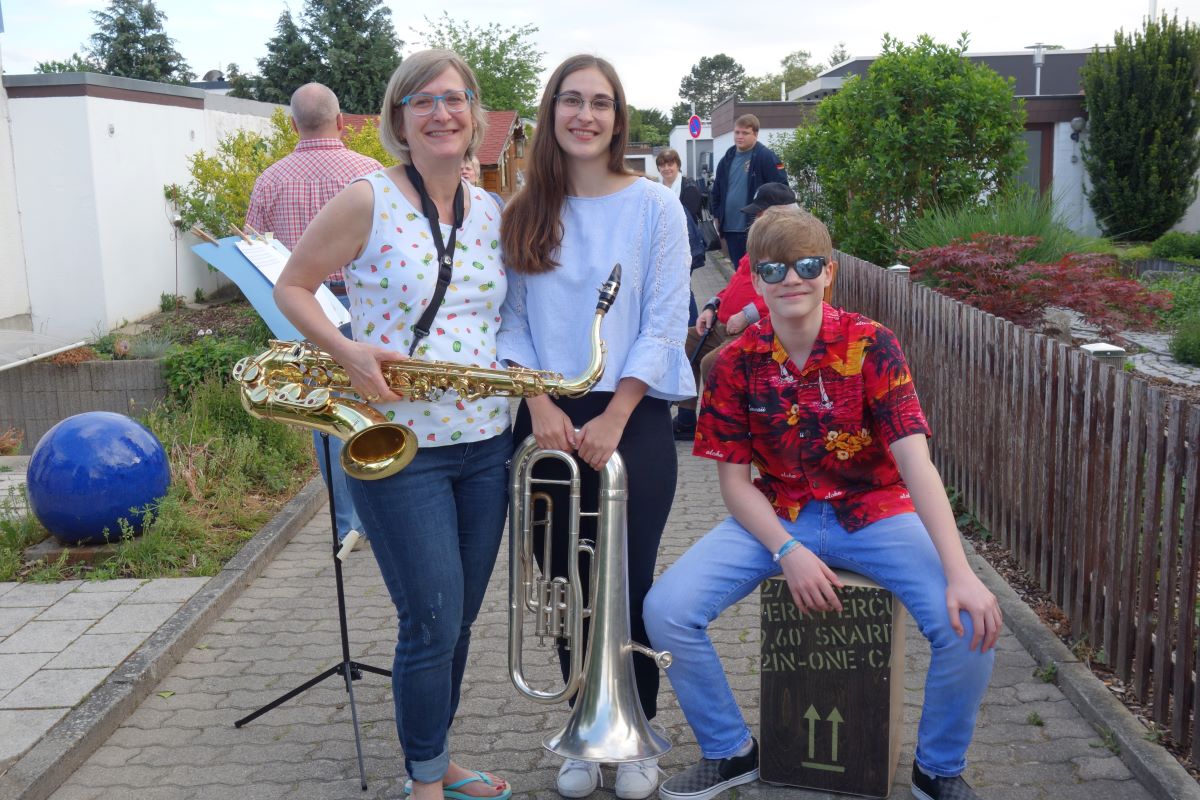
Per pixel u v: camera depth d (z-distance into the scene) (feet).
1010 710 11.51
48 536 17.10
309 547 17.93
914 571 9.33
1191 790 9.56
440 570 8.78
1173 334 30.96
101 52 142.00
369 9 130.31
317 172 15.98
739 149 36.45
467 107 8.70
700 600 9.66
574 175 9.41
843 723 9.78
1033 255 28.14
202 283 46.06
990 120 35.63
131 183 39.78
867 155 36.76
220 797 10.48
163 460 17.35
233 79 133.90
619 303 9.24
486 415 9.03
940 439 19.61
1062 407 13.46
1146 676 11.02
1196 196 62.18
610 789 10.30
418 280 8.57
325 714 12.12
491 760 10.99
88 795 10.58
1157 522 10.80
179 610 14.56
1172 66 60.13
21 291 37.37
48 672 12.72
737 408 9.95
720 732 9.96
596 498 9.73
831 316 9.62
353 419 8.30
